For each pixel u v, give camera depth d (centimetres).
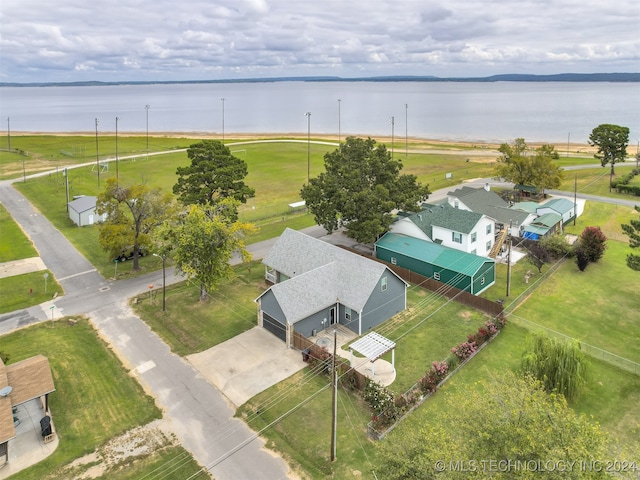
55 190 8194
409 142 15400
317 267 3966
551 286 4403
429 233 5000
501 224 5650
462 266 4247
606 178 8919
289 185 8875
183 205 5272
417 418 2647
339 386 2953
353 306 3556
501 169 7731
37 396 2617
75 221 6338
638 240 3916
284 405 2788
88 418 2697
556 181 7362
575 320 3766
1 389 2552
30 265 4947
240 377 3066
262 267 4909
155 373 3119
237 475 2289
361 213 4875
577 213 6588
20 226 6231
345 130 19912
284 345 3438
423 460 1658
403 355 3291
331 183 5047
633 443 2428
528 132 17850
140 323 3778
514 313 3888
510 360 3209
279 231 6094
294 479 2255
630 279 4528
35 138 15675
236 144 14788
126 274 4747
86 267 4919
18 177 9269
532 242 5391
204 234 3844
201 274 3894
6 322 3781
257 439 2525
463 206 5909
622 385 2961
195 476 2283
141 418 2697
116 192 4659
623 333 3569
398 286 3862
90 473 2303
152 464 2361
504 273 4738
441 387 2931
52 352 3353
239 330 3653
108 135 17475
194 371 3139
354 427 2598
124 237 4578
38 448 2466
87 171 9900
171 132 19412
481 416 1758
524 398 1811
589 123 19900
